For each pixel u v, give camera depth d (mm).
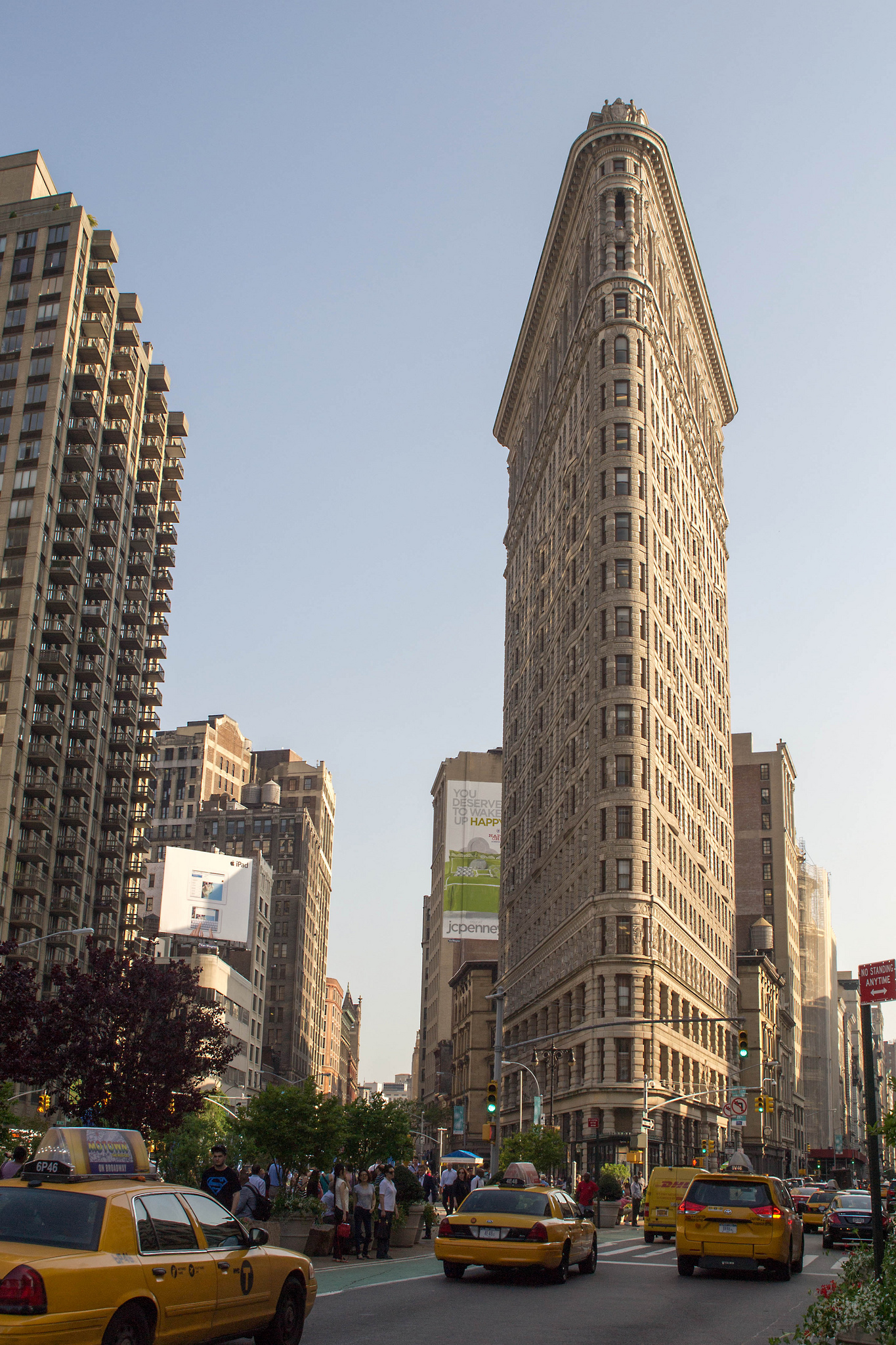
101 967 50500
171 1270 12453
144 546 110750
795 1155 163000
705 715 116625
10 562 93688
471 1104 154750
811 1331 14430
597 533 95375
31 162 110188
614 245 103000
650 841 87688
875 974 17906
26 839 90000
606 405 98062
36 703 92812
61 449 98062
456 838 149500
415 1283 24250
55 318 100000
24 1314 10500
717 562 134625
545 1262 24656
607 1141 80000
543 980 105062
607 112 107812
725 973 121062
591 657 93688
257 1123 34344
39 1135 51375
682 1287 25422
